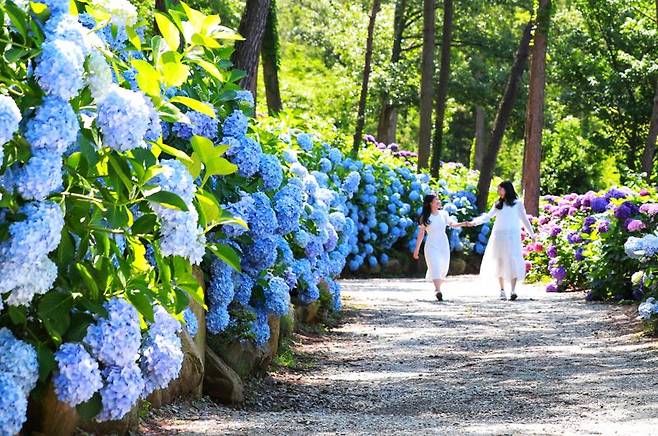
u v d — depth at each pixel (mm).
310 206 11570
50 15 5113
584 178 47312
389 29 46344
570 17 46594
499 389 9625
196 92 8578
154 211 5410
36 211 4848
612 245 16750
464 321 14805
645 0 43562
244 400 8891
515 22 47062
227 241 9125
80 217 5250
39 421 5582
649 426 7617
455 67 49969
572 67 46094
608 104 45531
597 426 7664
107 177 5211
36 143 4820
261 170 9398
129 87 5730
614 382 9836
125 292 5438
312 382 9992
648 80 44562
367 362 11336
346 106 46188
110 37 6758
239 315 9422
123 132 5070
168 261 5676
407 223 27609
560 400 9000
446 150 70562
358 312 15844
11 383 4895
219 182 8953
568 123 49125
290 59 52875
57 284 5266
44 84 4840
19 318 5078
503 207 18266
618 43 45156
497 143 30656
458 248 29641
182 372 8055
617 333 13227
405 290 20453
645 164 31672
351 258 26594
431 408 8727
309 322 13570
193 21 5938
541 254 22422
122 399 5395
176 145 8508
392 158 30312
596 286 17047
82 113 5309
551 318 14969
